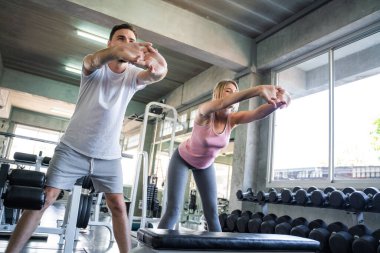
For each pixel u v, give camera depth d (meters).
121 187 1.28
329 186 2.88
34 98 7.70
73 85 6.91
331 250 2.21
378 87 3.01
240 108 4.05
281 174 3.71
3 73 6.27
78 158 1.17
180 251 0.77
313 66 3.89
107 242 2.98
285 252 0.90
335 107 3.09
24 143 9.03
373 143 2.88
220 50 3.83
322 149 3.28
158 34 3.44
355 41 3.03
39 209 1.04
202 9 3.64
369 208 2.17
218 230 1.50
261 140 3.94
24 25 4.56
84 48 5.11
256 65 4.05
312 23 3.34
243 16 3.71
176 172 1.53
